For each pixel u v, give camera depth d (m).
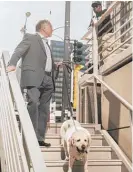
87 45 8.49
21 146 2.61
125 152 5.31
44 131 4.79
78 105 8.01
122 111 5.60
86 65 8.03
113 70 6.25
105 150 5.39
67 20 10.16
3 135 3.95
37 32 4.64
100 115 6.75
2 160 4.11
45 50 4.52
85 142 4.41
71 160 4.48
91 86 7.22
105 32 7.15
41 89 4.64
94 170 4.80
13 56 4.11
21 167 2.64
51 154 4.98
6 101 3.79
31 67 4.34
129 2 6.09
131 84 5.34
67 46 9.94
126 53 5.50
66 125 5.16
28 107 4.30
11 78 3.41
